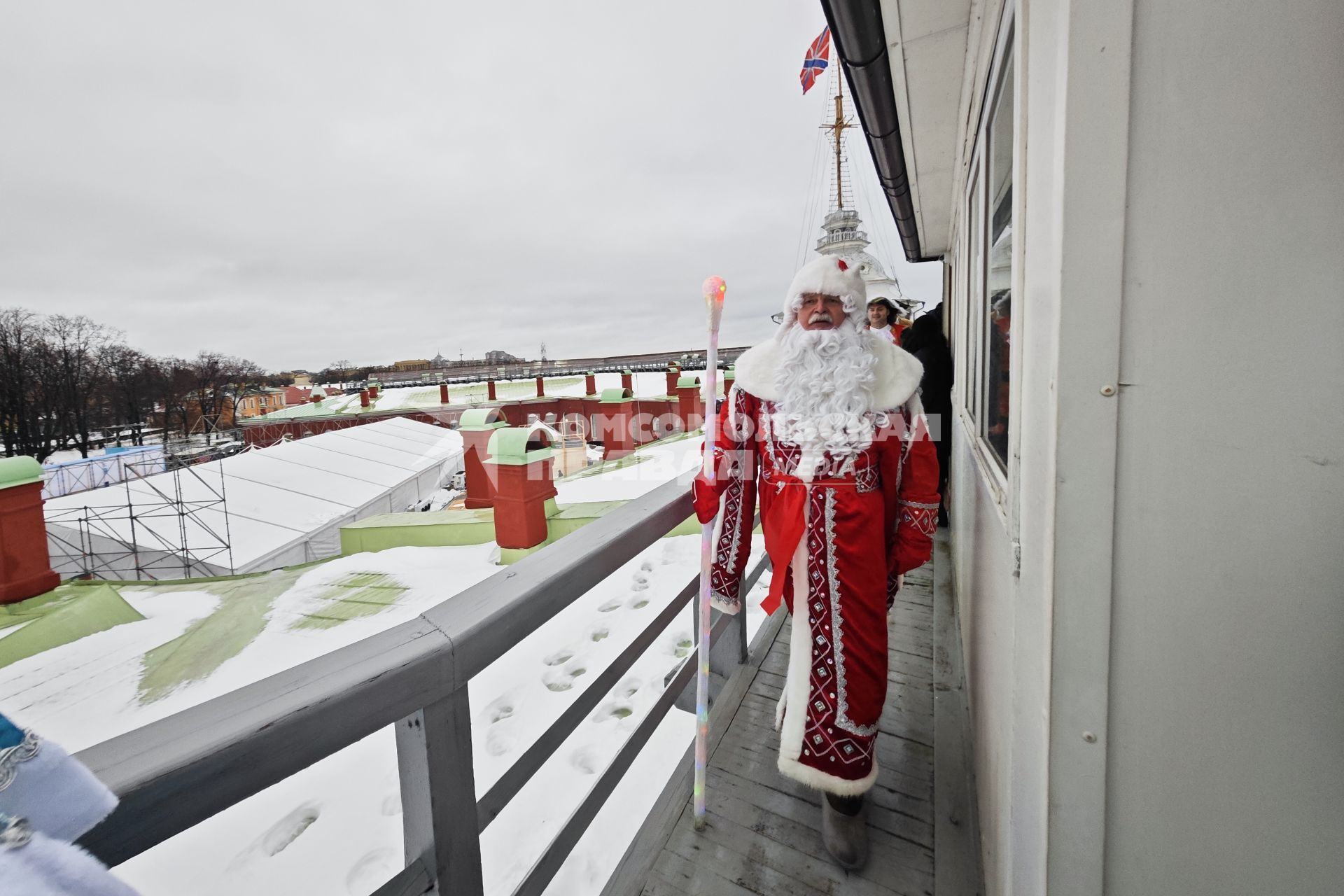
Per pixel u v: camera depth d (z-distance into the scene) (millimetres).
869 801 1596
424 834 809
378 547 6047
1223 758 534
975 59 1626
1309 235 471
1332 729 497
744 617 2219
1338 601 485
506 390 31062
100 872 429
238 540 9547
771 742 1836
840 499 1365
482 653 822
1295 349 482
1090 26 506
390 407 28891
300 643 3760
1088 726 577
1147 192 506
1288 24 460
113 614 4336
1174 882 562
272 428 26938
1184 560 528
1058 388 551
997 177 1237
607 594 3797
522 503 5129
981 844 1327
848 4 1597
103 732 2895
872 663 1360
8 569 4441
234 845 1950
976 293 1741
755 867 1404
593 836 1869
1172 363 514
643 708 2525
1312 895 517
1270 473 496
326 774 2279
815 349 1387
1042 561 648
